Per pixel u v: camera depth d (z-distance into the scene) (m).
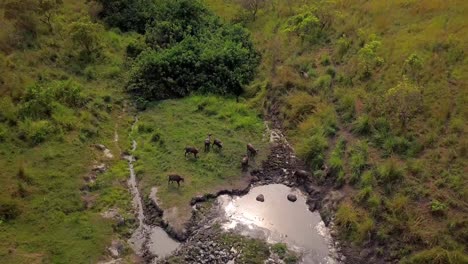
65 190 18.36
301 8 29.78
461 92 20.33
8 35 25.19
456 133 18.72
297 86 24.09
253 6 32.59
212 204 18.41
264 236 17.06
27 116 21.20
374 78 22.78
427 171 17.56
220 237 16.94
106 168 20.16
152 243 16.88
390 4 28.19
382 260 15.74
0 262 15.10
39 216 17.09
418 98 19.95
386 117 20.36
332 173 19.25
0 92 21.94
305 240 16.98
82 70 25.70
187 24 29.30
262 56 27.47
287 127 22.52
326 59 25.42
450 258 14.51
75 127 21.50
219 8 33.53
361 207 17.44
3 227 16.38
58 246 16.06
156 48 27.53
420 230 15.70
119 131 22.59
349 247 16.55
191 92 25.05
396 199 16.84
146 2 31.86
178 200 18.34
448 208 16.16
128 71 26.53
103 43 27.83
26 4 27.44
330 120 21.42
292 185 19.59
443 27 24.48
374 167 18.56
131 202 18.66
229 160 20.47
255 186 19.52
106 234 16.89
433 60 22.25
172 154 20.78
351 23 27.41
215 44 27.08
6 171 18.58
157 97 24.86
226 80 25.31
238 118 23.08
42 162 19.42
